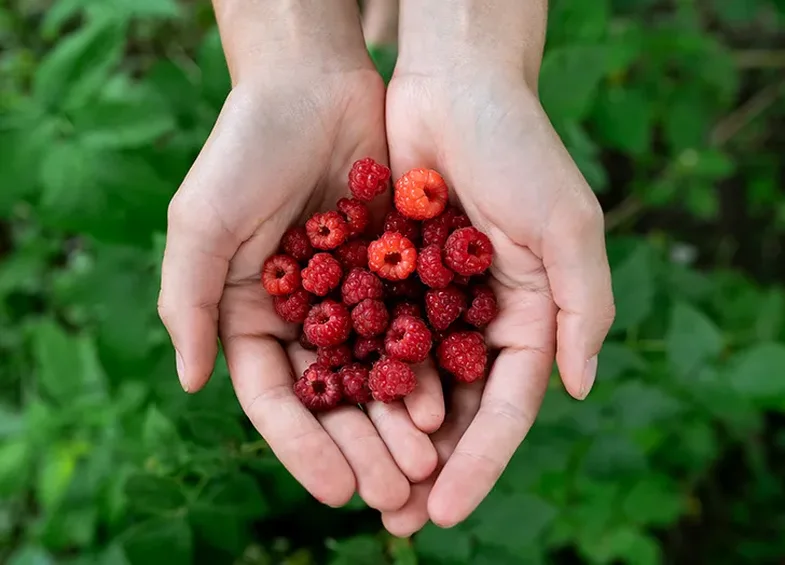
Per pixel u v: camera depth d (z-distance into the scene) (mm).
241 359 451
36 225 683
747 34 777
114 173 508
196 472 482
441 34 473
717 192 789
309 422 429
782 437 705
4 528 647
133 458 503
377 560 495
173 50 741
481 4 474
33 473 575
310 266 459
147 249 518
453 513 412
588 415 517
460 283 463
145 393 516
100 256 529
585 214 427
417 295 475
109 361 514
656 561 564
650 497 563
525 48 473
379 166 473
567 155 439
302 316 461
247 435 476
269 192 451
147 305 519
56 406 548
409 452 425
